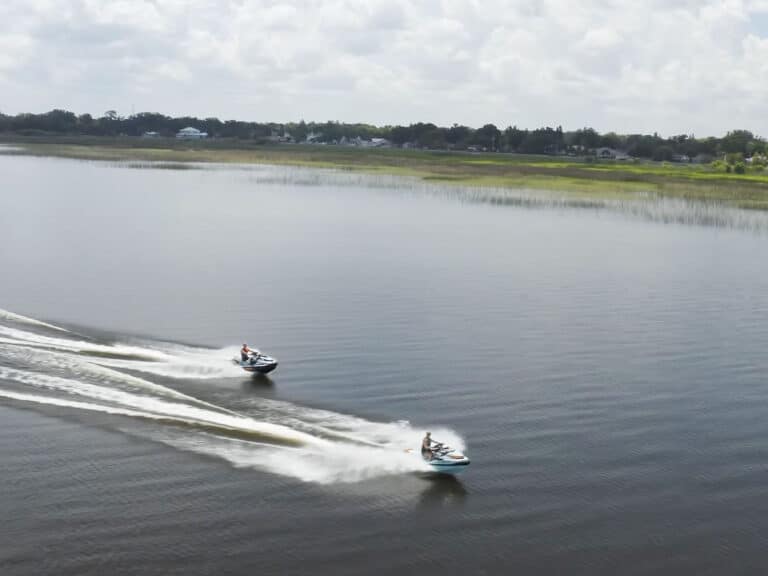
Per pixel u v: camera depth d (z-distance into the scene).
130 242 106.31
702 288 86.62
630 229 134.75
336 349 59.94
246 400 49.06
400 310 72.44
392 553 34.19
